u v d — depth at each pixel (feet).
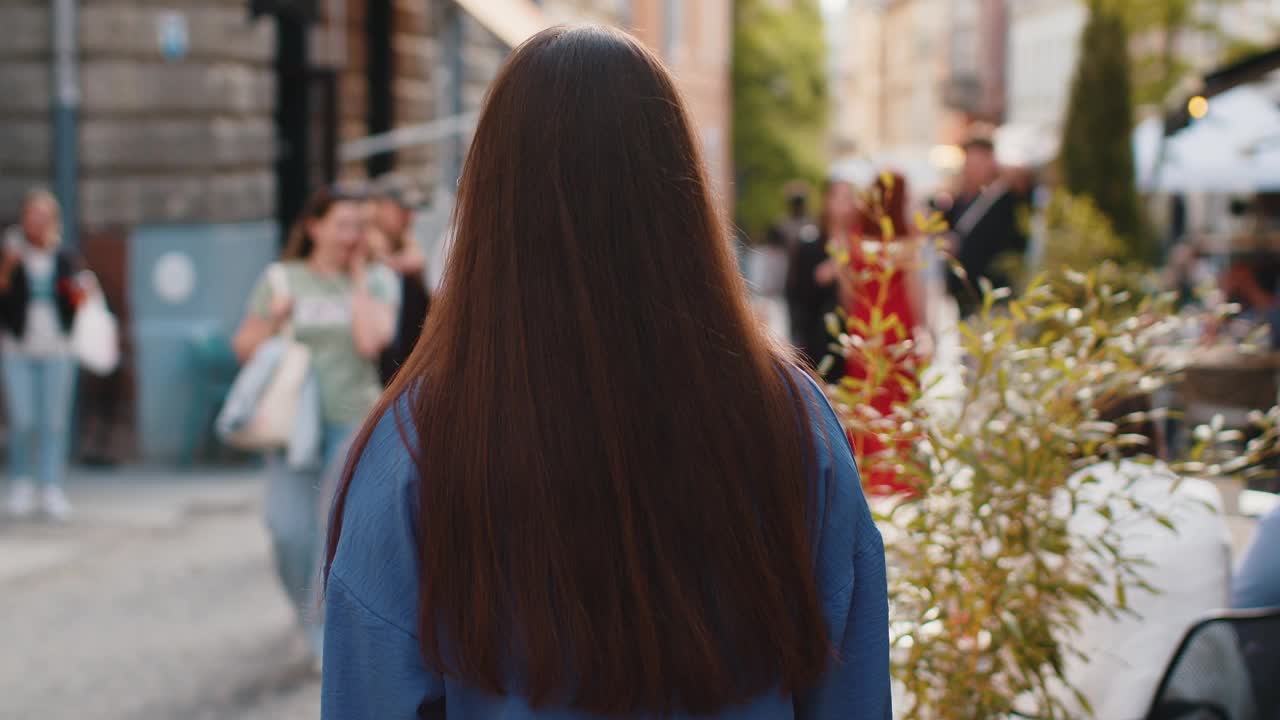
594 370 5.25
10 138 41.50
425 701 5.45
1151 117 66.13
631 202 5.33
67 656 21.16
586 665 5.24
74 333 32.78
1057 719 9.41
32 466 40.40
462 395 5.36
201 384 41.37
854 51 342.85
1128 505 9.23
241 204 43.70
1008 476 8.52
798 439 5.48
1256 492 12.80
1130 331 9.26
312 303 20.13
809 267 30.55
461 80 58.95
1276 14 67.46
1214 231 62.34
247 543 29.58
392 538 5.37
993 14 208.64
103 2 41.24
